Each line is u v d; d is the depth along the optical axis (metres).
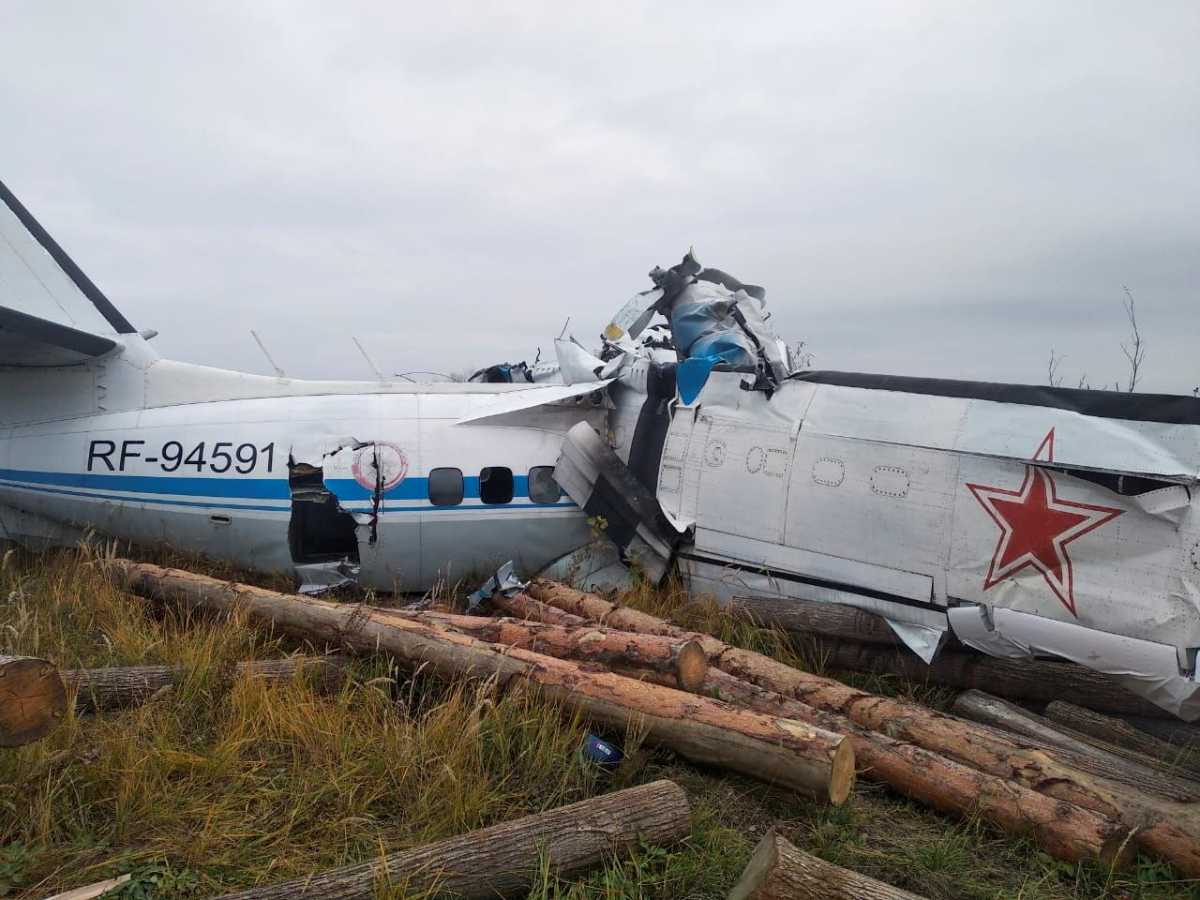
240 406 7.80
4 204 7.96
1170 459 4.83
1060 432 5.23
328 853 3.48
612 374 7.85
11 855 3.25
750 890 3.00
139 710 4.52
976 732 4.55
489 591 6.77
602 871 3.38
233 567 7.65
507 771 4.14
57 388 8.05
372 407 7.68
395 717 4.50
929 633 5.64
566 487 7.27
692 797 4.12
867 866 3.72
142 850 3.38
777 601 6.28
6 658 3.30
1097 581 5.00
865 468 5.96
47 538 8.12
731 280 8.88
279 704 4.56
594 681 4.49
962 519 5.51
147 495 7.68
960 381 5.88
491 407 7.72
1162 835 3.79
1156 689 4.86
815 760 3.74
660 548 7.02
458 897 3.07
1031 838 3.93
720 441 6.82
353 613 5.36
